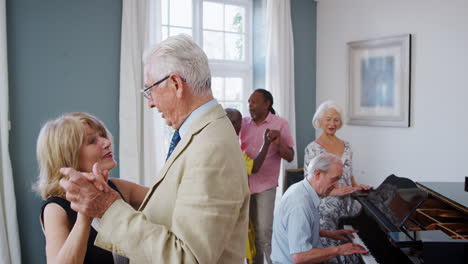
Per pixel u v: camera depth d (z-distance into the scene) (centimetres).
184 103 102
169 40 102
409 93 350
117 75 321
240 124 299
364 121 388
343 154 288
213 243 87
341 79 408
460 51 316
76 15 302
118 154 323
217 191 90
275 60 388
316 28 428
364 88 387
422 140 345
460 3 314
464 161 316
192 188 90
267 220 309
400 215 199
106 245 92
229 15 400
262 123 321
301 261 189
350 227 240
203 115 101
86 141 126
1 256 265
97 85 313
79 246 94
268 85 389
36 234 291
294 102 404
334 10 410
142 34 324
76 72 304
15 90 282
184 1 373
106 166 130
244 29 410
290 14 400
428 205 216
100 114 316
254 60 416
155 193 103
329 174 199
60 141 120
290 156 312
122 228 89
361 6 387
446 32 325
